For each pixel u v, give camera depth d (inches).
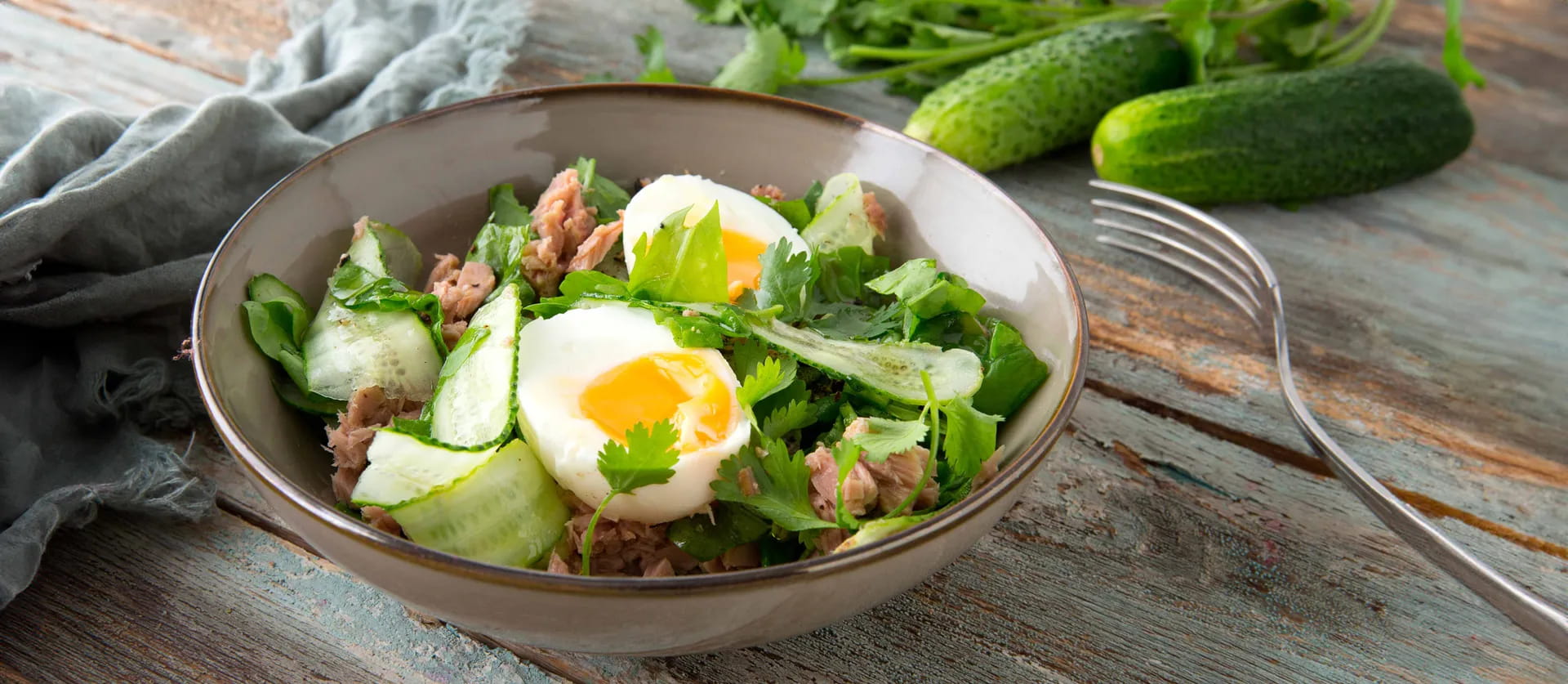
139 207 17.7
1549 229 22.0
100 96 21.0
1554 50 26.2
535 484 14.7
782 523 14.3
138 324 17.5
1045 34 23.5
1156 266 20.7
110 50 22.2
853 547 13.5
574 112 17.6
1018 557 16.2
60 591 15.2
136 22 23.0
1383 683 15.4
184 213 18.1
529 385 15.0
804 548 14.9
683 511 14.7
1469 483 17.6
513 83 22.2
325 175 16.3
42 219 16.7
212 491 16.0
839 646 15.3
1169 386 18.6
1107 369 18.8
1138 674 15.3
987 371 15.5
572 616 12.9
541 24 24.4
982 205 16.8
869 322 16.4
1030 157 22.3
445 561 12.6
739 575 12.6
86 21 22.8
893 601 15.7
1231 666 15.4
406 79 21.2
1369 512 17.1
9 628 14.8
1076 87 21.8
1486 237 21.7
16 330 17.3
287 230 15.9
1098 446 17.7
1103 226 21.0
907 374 15.4
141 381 16.7
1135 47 22.6
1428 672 15.5
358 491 14.1
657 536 14.8
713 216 15.8
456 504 14.2
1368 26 25.3
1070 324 15.3
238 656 14.8
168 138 17.8
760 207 17.3
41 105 19.0
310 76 22.2
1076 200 21.9
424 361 15.7
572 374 15.1
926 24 23.5
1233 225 21.6
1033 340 15.9
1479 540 16.9
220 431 13.6
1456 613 16.1
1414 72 22.3
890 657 15.2
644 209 17.0
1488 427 18.4
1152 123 21.1
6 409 16.4
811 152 17.8
